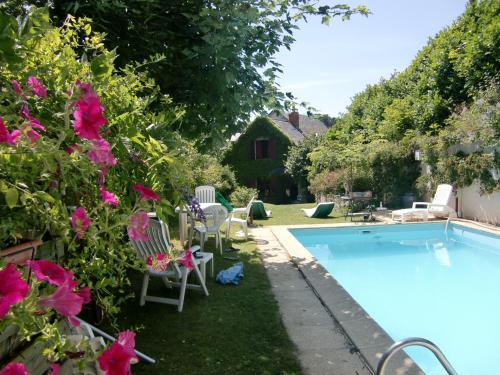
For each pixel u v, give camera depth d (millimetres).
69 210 1851
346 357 3428
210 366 3277
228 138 5973
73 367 1816
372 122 19703
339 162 16484
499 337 5102
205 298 4965
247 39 5301
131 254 2197
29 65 1741
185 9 5227
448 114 13789
